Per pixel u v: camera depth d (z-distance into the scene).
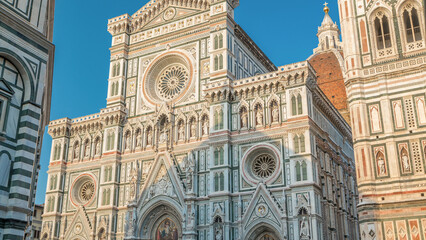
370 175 42.56
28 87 34.38
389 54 45.78
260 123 57.09
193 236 55.28
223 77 61.34
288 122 54.31
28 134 33.09
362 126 44.34
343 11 49.34
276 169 53.81
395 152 42.28
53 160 72.00
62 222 68.00
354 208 70.50
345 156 72.56
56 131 73.25
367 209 41.47
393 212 40.59
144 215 60.97
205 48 65.75
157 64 69.75
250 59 71.50
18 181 31.58
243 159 56.28
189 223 56.31
